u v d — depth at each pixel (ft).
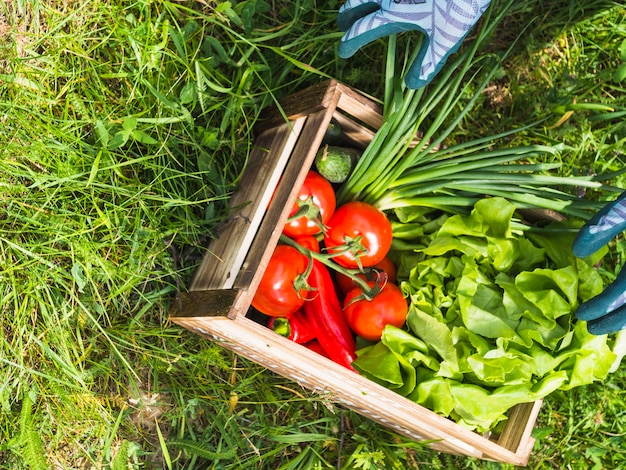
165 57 2.51
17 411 2.44
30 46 2.27
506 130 3.10
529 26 3.13
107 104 2.46
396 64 2.89
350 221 2.41
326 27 2.79
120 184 2.43
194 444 2.60
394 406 2.38
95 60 2.44
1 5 2.34
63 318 2.39
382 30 2.12
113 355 2.55
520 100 3.12
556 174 3.11
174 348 2.64
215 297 2.30
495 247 2.45
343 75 2.86
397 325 2.47
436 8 2.09
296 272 2.35
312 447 2.83
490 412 2.40
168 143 2.48
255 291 2.20
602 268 2.91
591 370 2.46
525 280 2.44
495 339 2.44
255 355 2.51
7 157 2.30
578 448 3.12
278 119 2.51
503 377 2.35
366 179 2.48
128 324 2.54
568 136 3.13
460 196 2.56
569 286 2.41
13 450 2.35
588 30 3.17
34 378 2.40
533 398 2.42
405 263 2.61
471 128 3.09
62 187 2.35
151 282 2.59
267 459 2.78
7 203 2.31
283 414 2.83
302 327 2.54
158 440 2.68
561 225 2.57
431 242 2.52
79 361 2.41
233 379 2.75
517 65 3.13
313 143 2.26
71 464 2.54
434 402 2.40
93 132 2.44
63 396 2.39
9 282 2.35
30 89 2.33
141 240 2.46
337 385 2.40
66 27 2.44
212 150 2.62
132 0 2.46
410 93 2.32
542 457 3.06
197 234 2.54
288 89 2.77
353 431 2.90
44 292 2.41
